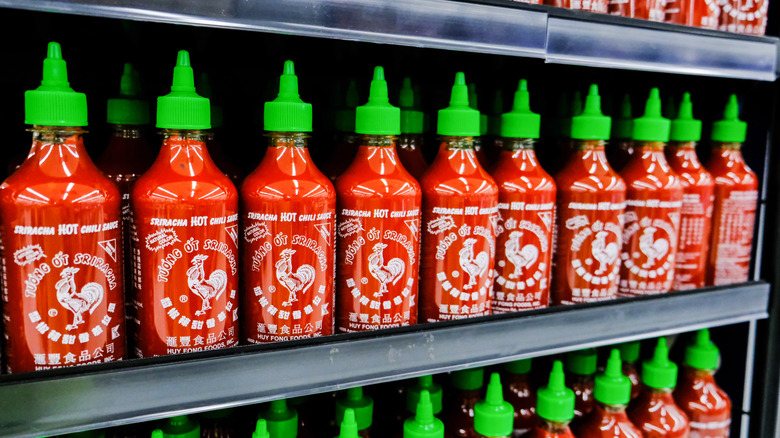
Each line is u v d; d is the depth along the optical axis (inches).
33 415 24.6
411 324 35.0
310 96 47.0
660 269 43.5
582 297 41.2
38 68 39.1
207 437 36.9
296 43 40.6
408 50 43.4
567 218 41.2
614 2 40.8
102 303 27.8
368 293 33.9
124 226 33.2
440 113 36.3
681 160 47.0
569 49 34.4
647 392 46.3
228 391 27.9
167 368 26.7
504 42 32.5
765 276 47.8
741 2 44.0
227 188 30.2
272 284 31.3
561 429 39.8
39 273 26.2
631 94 57.4
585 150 41.5
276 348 29.4
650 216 43.1
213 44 40.6
